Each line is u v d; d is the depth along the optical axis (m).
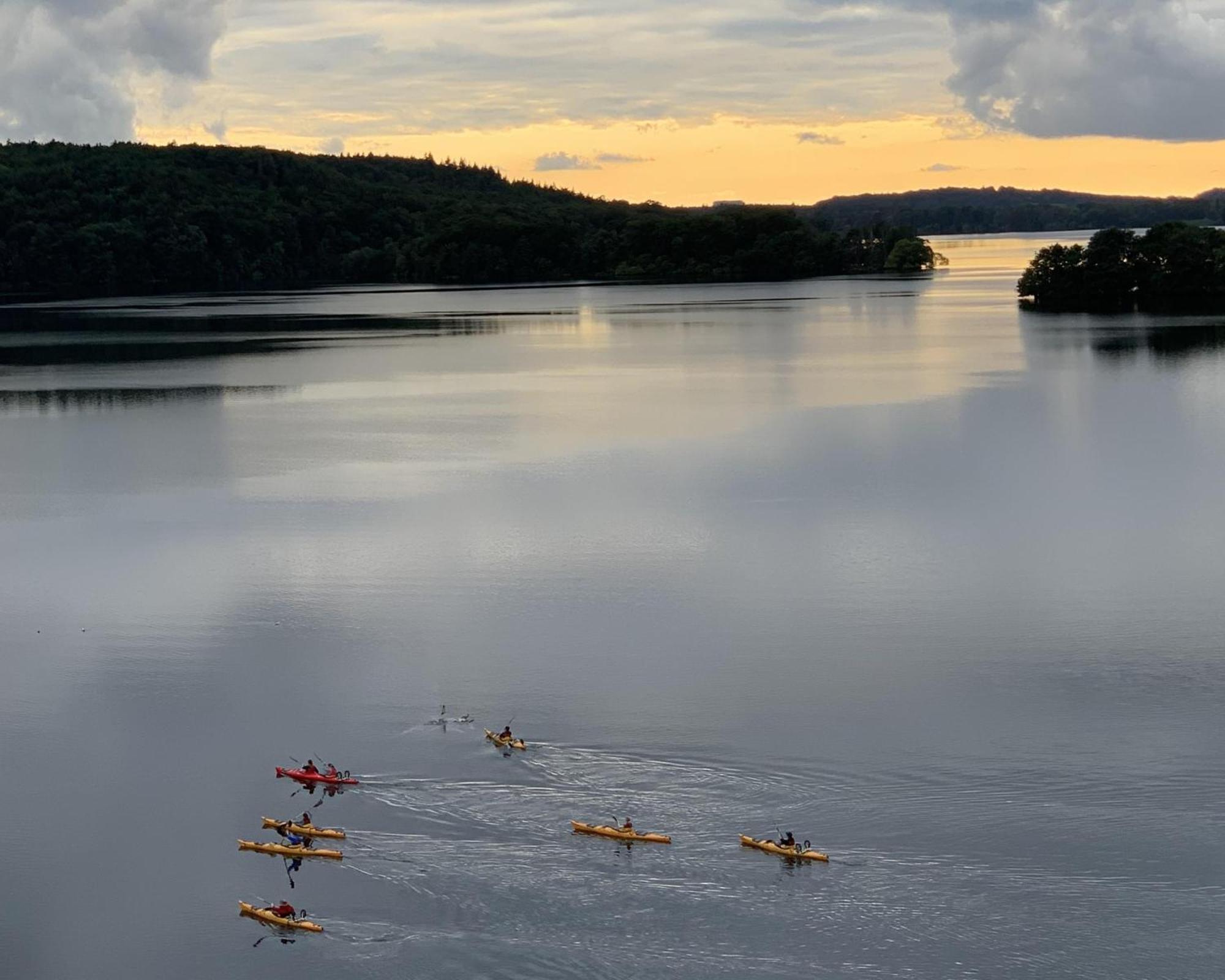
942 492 116.44
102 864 58.78
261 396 180.50
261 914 54.47
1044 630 81.88
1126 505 110.62
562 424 154.00
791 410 161.75
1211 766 63.81
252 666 78.38
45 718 72.31
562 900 54.25
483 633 82.69
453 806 61.59
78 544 104.19
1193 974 49.56
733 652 78.94
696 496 116.50
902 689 73.44
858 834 58.41
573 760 65.56
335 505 114.75
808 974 50.00
